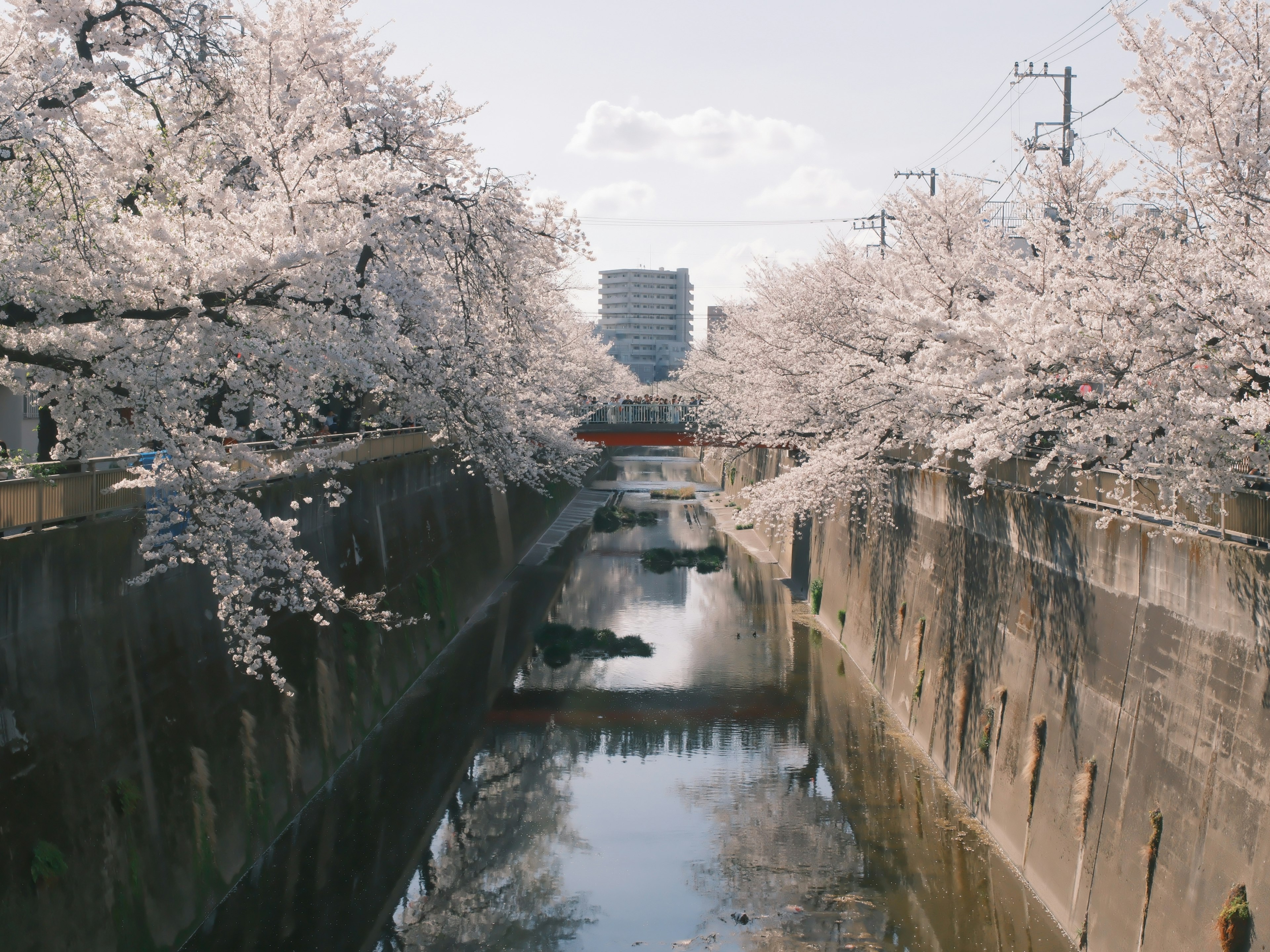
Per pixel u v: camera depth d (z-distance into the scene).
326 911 16.39
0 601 11.62
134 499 14.85
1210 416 11.18
